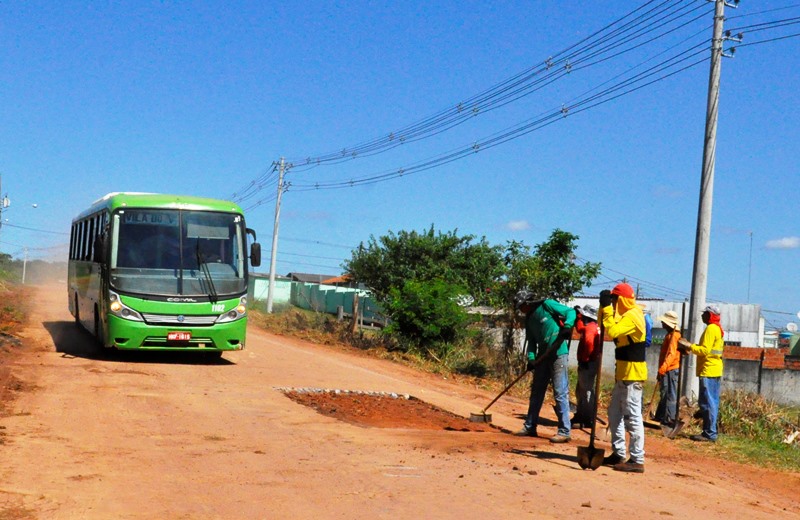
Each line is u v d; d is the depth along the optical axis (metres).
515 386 19.19
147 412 10.61
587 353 12.06
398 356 23.14
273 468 7.59
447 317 23.44
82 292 20.62
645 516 6.44
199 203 16.36
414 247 49.16
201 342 15.85
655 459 9.63
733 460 10.29
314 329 30.53
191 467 7.49
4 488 6.33
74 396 11.48
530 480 7.54
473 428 11.45
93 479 6.80
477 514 6.17
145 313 15.48
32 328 21.75
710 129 15.98
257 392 13.20
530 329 10.62
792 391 28.41
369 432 10.04
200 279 15.89
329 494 6.63
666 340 12.40
